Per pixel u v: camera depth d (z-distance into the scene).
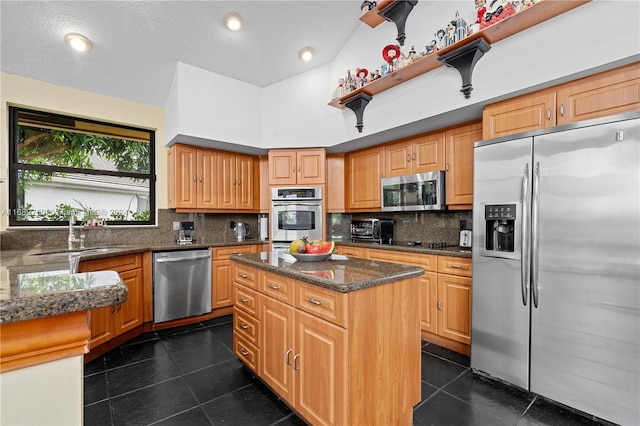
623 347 1.58
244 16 2.83
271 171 3.84
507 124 2.16
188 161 3.52
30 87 2.85
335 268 1.69
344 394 1.33
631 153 1.55
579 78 1.85
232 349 2.63
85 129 3.26
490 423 1.67
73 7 2.41
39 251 2.48
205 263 3.37
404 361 1.60
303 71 3.65
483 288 2.13
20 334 0.50
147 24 2.70
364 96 3.05
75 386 0.55
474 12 2.28
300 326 1.58
